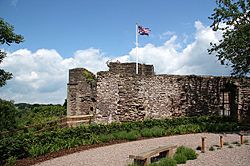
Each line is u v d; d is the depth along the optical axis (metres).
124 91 21.52
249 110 23.22
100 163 10.89
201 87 22.88
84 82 24.30
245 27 18.12
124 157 11.79
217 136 17.02
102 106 21.53
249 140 15.38
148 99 21.73
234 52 19.12
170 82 22.27
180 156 10.75
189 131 18.94
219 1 18.94
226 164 10.18
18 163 11.13
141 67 25.00
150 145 14.46
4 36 11.70
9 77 11.84
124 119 21.28
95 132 16.25
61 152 13.12
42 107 29.59
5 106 11.48
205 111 22.80
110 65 23.92
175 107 22.16
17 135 12.59
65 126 17.89
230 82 23.30
